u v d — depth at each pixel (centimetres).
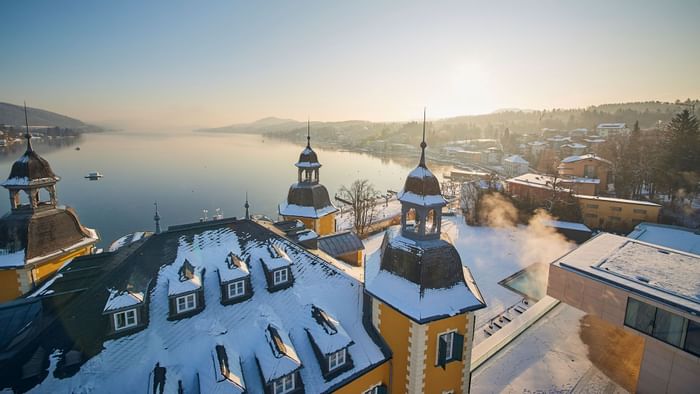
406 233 2475
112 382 1733
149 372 1803
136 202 12050
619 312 3127
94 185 14650
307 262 2670
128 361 1814
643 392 3077
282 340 2028
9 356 1736
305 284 2512
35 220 2870
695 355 2714
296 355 1995
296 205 4694
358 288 2677
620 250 3925
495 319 4534
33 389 1653
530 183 9981
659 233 5559
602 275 3294
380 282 2430
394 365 2350
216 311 2144
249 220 2811
